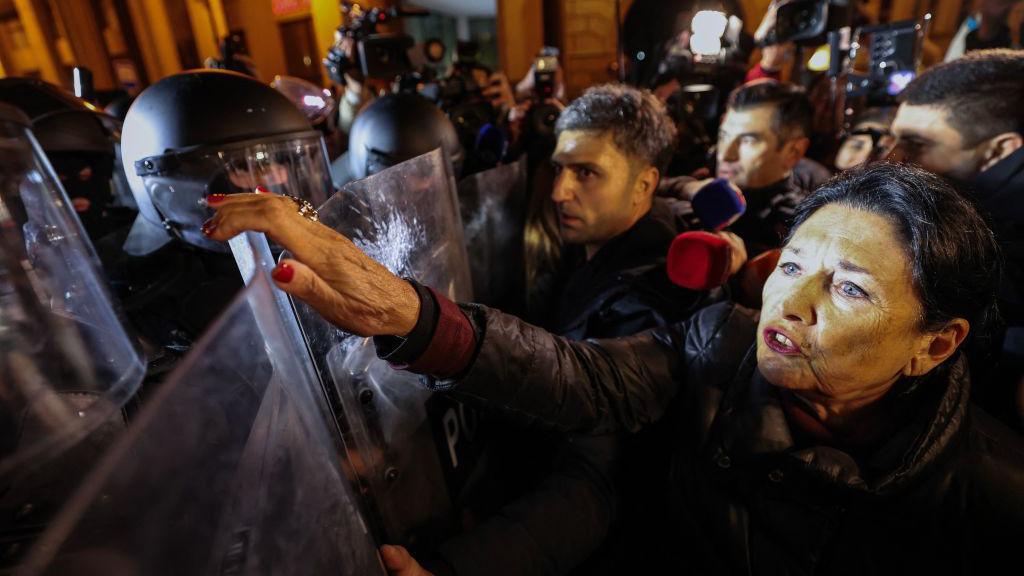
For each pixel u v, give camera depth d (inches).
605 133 46.4
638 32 237.1
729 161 68.4
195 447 10.7
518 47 238.1
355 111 96.4
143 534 9.3
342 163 74.5
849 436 26.0
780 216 65.3
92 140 53.1
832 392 23.8
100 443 18.4
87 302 20.3
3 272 17.1
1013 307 37.0
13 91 49.1
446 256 35.2
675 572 32.8
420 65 116.6
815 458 24.5
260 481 12.7
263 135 39.0
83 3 153.3
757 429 26.4
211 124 36.9
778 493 26.3
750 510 27.3
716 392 30.3
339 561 16.4
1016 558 23.4
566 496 33.6
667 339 35.0
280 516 13.3
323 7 213.5
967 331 22.4
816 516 25.7
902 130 49.4
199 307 37.6
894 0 153.2
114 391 18.9
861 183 22.6
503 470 44.6
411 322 22.3
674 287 43.3
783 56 91.7
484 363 25.3
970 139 44.4
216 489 11.2
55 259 19.5
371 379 25.4
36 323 17.6
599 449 36.4
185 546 10.2
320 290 18.0
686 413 31.4
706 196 42.0
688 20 115.7
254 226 16.7
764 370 24.9
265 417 13.2
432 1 284.0
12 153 18.7
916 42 70.1
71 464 17.3
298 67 232.4
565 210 50.0
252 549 12.1
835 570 25.7
